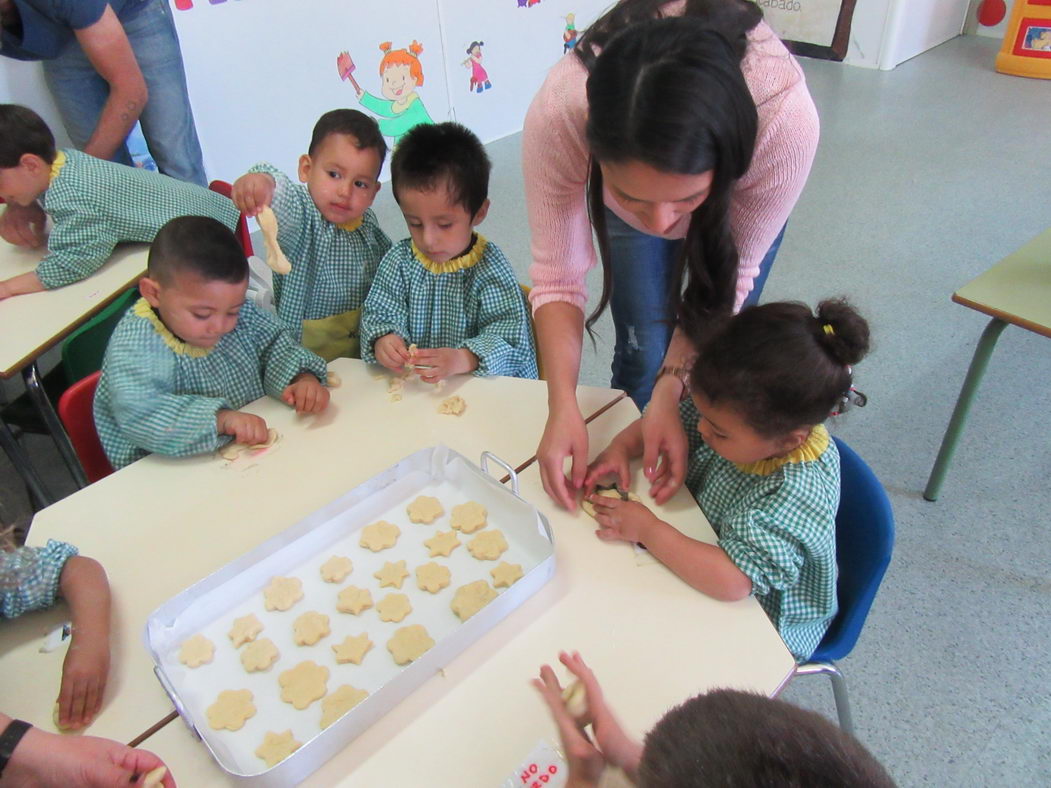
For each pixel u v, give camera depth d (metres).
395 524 0.98
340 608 0.87
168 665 0.82
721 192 0.88
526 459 1.08
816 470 0.93
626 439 1.08
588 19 4.09
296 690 0.78
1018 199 3.11
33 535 0.99
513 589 0.83
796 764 0.47
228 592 0.89
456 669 0.79
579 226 1.17
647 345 1.63
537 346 1.57
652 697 0.75
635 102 0.77
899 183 3.31
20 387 2.34
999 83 4.20
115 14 2.12
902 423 2.10
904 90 4.21
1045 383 2.21
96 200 1.72
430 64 3.57
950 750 1.37
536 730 0.74
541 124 1.03
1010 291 1.50
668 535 0.90
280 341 1.34
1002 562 1.71
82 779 0.68
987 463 1.96
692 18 0.81
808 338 0.85
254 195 1.44
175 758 0.73
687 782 0.48
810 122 0.98
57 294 1.68
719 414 0.88
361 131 1.53
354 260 1.66
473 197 1.34
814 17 4.63
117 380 1.16
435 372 1.23
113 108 2.18
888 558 0.98
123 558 0.95
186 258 1.11
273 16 3.00
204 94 2.96
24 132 1.65
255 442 1.14
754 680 0.77
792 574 0.88
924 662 1.52
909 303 2.58
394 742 0.73
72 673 0.79
